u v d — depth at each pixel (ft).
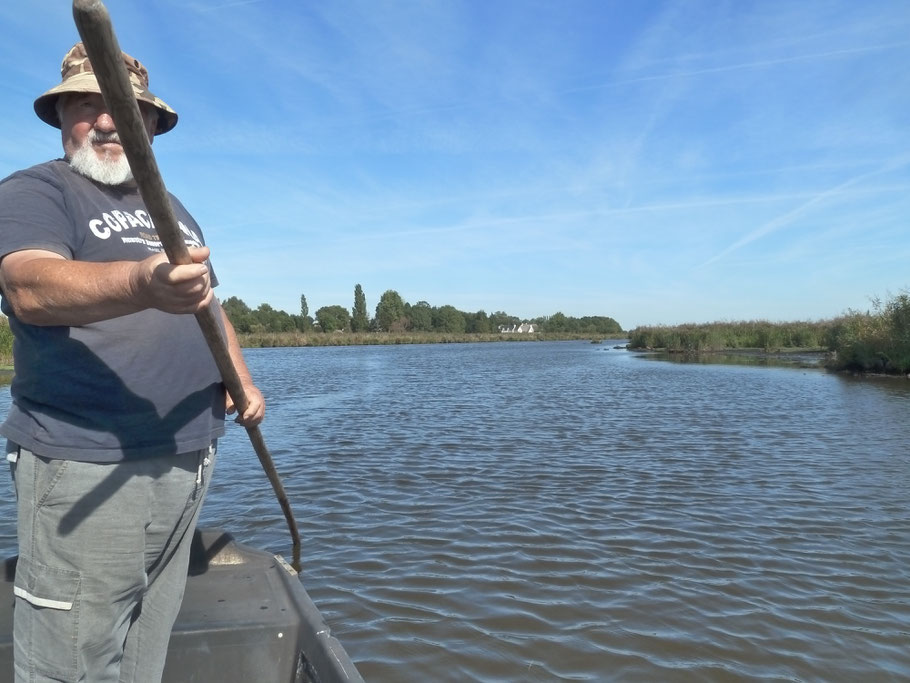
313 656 7.85
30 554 6.13
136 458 6.14
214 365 6.91
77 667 6.29
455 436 36.04
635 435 36.19
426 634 13.35
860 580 16.17
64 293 4.87
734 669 12.23
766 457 30.12
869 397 55.01
